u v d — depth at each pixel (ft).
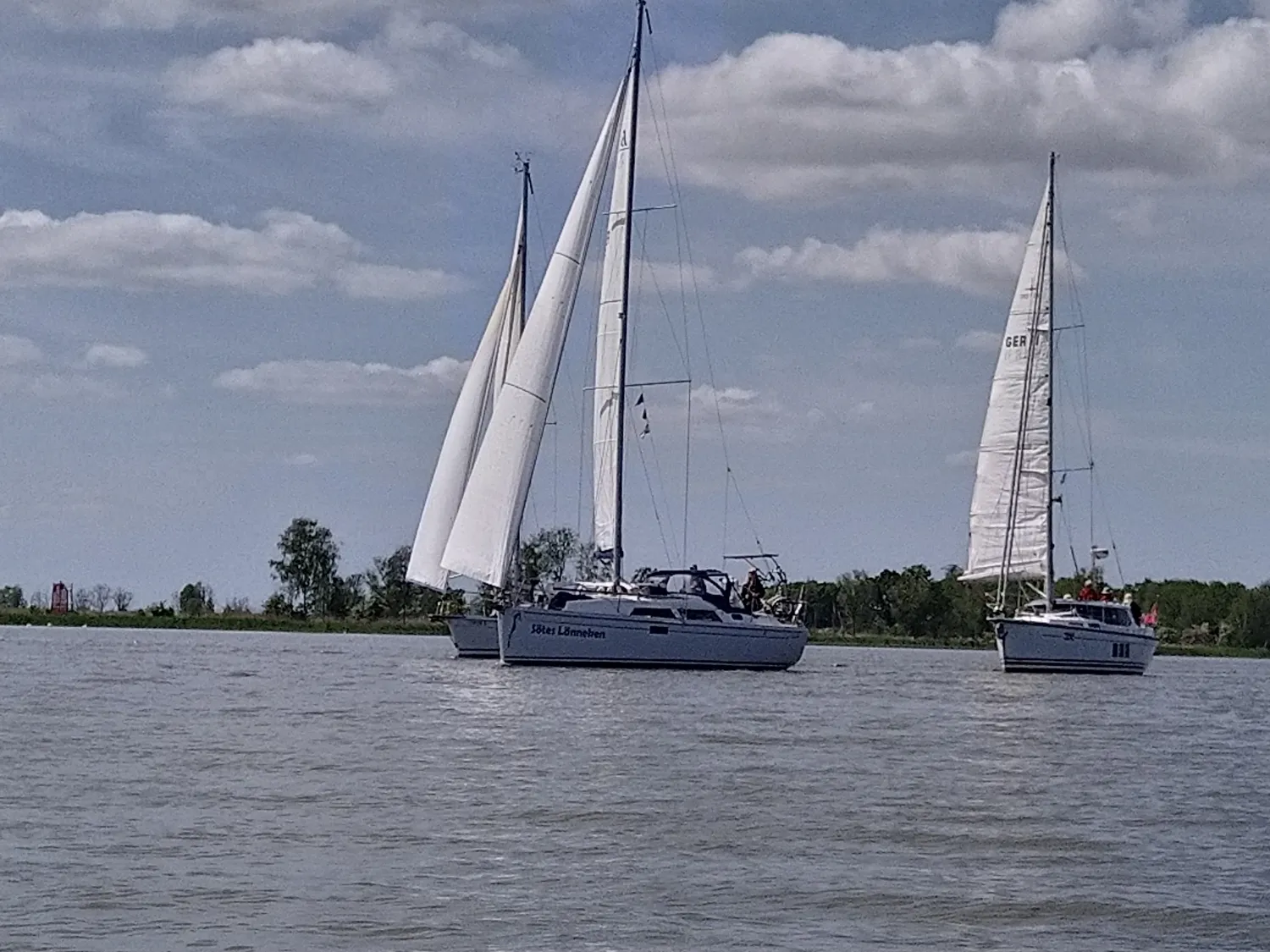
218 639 450.30
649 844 100.78
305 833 102.42
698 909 84.53
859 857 98.22
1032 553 276.41
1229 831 109.29
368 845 98.99
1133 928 82.94
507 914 82.69
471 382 286.05
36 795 115.96
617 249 254.68
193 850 96.43
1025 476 276.41
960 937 80.84
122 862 92.84
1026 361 275.18
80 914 81.51
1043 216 274.57
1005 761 145.18
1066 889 90.79
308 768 130.72
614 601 244.63
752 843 101.81
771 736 160.66
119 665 282.97
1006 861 97.96
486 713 180.55
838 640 538.47
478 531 250.98
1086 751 154.71
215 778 124.98
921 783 128.88
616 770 132.16
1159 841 105.09
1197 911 86.28
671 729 165.89
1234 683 296.51
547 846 99.40
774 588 266.98
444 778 126.21
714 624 248.73
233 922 80.43
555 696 203.00
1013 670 272.31
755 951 77.25
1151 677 298.97
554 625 242.78
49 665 282.15
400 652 353.51
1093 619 277.44
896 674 283.18
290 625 560.61
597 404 255.91
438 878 90.07
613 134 256.52
